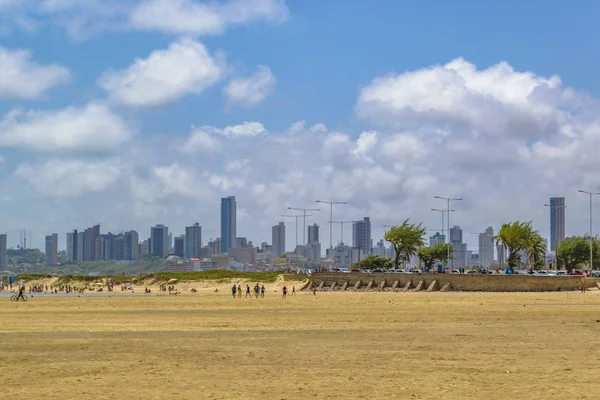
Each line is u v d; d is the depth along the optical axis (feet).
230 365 118.01
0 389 96.89
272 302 322.75
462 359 122.83
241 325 195.00
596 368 111.14
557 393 91.45
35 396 92.02
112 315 240.53
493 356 126.11
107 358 127.65
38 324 202.69
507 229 531.91
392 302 308.40
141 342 153.17
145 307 293.64
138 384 100.12
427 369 112.06
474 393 91.97
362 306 281.33
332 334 167.53
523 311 239.71
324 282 499.92
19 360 125.80
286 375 107.24
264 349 139.33
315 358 125.80
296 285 516.73
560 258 630.33
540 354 127.95
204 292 522.06
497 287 410.11
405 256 627.05
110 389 96.43
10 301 354.33
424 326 185.78
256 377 105.50
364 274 476.95
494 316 219.20
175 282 627.05
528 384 97.91
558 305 272.31
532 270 516.73
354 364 118.11
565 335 158.40
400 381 101.24
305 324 196.44
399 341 151.02
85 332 177.17
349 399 88.84
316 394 92.17
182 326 193.26
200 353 133.90
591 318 207.21
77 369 114.42
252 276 608.19
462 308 259.80
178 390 95.45
